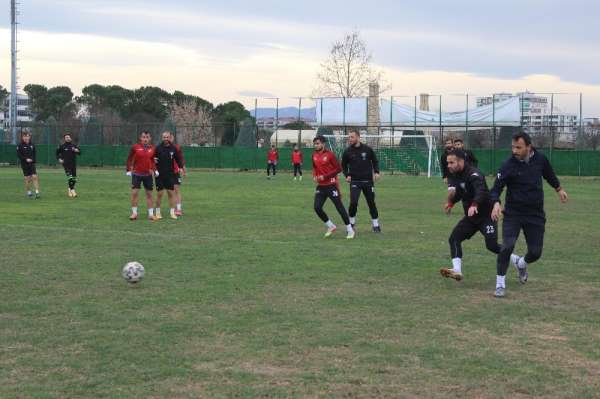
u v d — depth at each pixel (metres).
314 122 54.88
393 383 5.56
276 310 7.94
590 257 11.96
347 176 15.24
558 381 5.62
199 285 9.29
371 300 8.52
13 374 5.74
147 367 5.92
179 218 17.73
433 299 8.62
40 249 12.31
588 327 7.33
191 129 74.75
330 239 14.04
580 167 46.53
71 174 24.48
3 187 29.16
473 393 5.36
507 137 50.94
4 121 121.06
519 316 7.79
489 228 9.56
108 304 8.18
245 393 5.33
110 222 16.66
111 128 57.84
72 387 5.45
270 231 15.21
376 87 67.06
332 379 5.64
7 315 7.64
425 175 48.16
